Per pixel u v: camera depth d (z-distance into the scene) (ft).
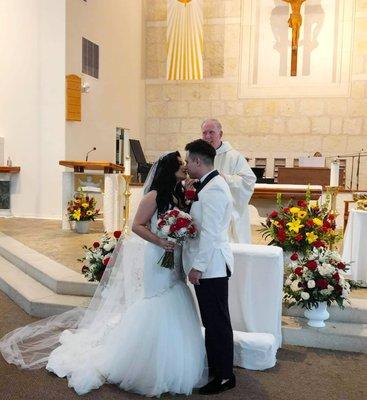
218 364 10.03
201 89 39.24
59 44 27.89
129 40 36.68
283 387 10.43
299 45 37.50
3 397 9.74
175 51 38.55
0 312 15.33
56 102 28.22
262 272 11.95
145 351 9.85
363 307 13.25
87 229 24.36
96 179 24.57
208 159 9.87
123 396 9.92
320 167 27.17
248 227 14.65
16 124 29.07
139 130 39.42
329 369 11.37
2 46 28.96
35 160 28.91
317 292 12.31
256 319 12.08
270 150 38.37
